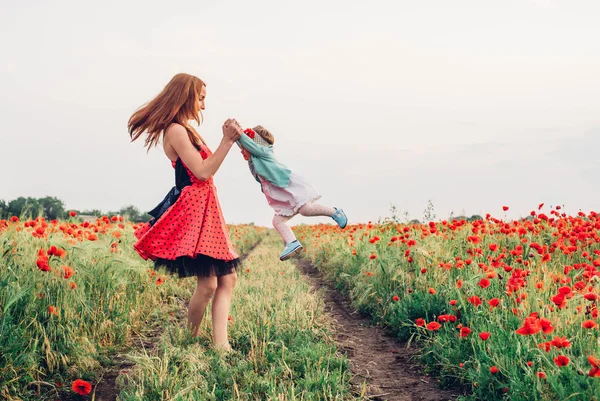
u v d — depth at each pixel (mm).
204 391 2838
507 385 2771
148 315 4734
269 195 4375
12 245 3648
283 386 2941
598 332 2955
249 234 21297
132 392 2775
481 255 5219
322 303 5660
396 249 6578
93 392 3025
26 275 3512
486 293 4004
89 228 6094
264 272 8344
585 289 3428
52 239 4082
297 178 4379
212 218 3582
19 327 3121
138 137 3674
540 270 4605
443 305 4410
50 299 3523
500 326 3283
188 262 3492
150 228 3539
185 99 3605
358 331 4855
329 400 2861
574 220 6992
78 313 3709
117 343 3857
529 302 3650
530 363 2738
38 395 2861
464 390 3156
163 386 2807
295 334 4047
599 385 2328
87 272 4090
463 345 3479
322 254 10750
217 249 3523
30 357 2951
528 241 5527
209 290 3617
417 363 3762
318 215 4273
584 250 5840
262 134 4480
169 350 3320
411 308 4566
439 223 7695
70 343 3340
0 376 2807
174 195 3570
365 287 6023
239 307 4742
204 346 3721
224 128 3506
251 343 3508
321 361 3400
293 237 4254
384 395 3131
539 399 2549
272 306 4965
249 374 3076
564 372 2516
